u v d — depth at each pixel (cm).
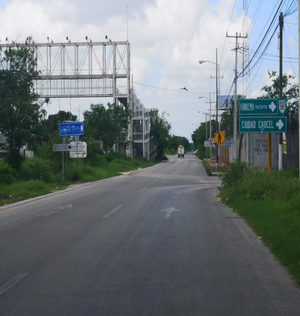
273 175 1822
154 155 9312
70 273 743
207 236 1066
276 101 2131
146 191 2312
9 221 1330
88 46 5153
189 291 643
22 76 2772
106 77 5331
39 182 2366
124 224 1247
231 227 1191
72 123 2888
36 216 1429
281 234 945
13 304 596
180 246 954
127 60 5559
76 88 5241
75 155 2947
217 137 3838
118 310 569
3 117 2616
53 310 571
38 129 2786
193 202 1798
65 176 2961
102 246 955
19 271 758
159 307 579
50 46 5016
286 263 781
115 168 4634
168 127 12950
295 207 1215
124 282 689
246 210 1397
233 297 617
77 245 966
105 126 5872
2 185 2203
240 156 3975
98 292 642
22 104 2675
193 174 4169
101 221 1302
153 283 684
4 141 2956
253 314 554
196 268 771
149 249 925
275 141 3212
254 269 763
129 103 6144
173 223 1263
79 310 570
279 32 2575
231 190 1819
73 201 1858
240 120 2138
